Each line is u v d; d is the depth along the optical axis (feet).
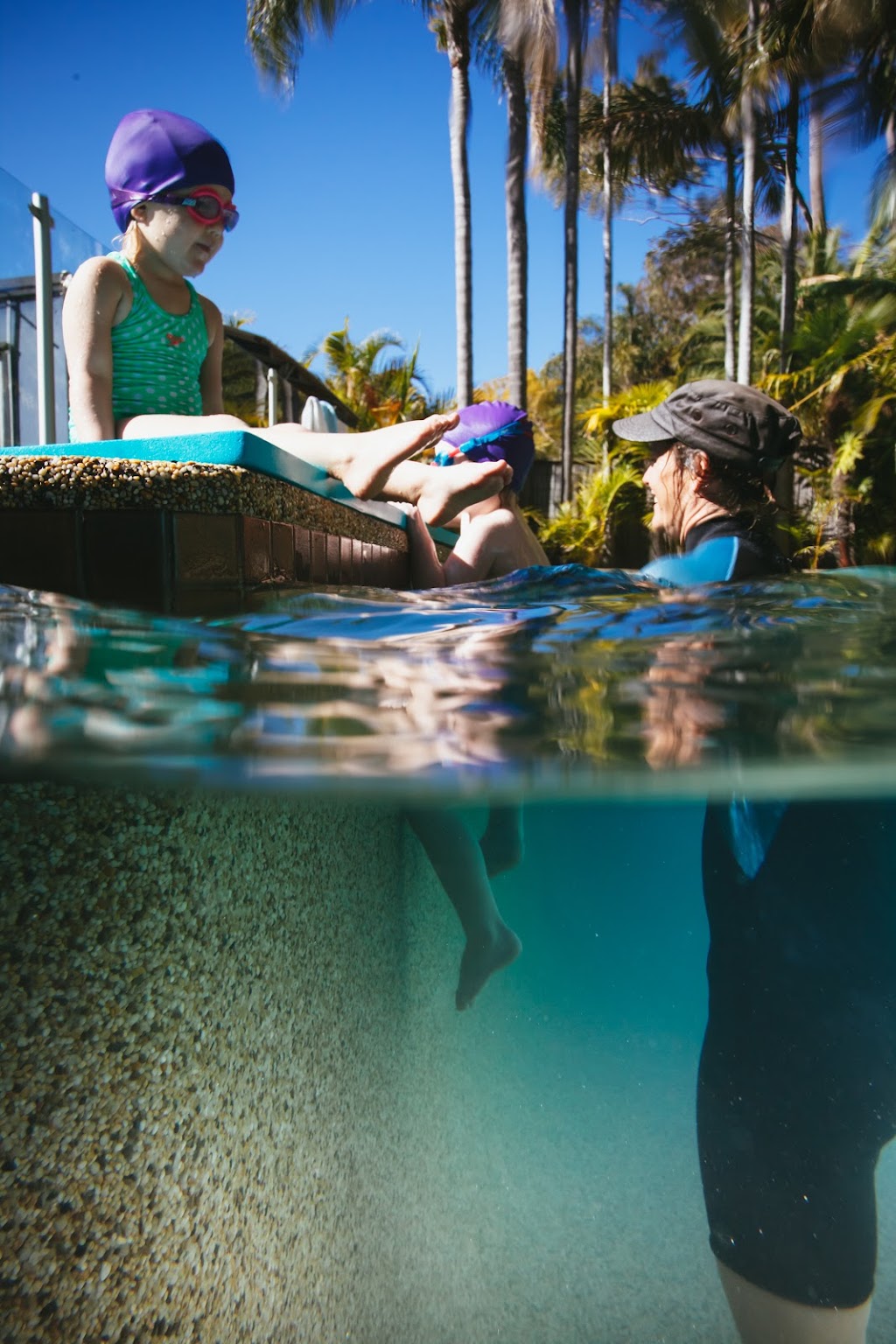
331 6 60.29
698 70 78.13
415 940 7.20
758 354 75.56
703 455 7.27
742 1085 4.33
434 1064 6.83
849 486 54.39
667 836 6.79
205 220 9.36
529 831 7.39
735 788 4.12
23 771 3.20
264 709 3.80
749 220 68.69
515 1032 7.45
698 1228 5.43
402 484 9.00
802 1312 4.10
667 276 123.65
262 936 4.48
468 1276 5.16
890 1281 4.83
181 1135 3.78
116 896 3.55
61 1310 3.27
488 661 4.90
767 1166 4.21
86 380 8.98
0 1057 3.18
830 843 4.35
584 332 150.61
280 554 6.94
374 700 4.09
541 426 125.08
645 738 3.58
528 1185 5.72
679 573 7.30
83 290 9.01
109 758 3.13
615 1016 7.44
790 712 4.03
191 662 4.52
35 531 5.91
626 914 7.64
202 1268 3.85
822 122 74.69
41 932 3.31
